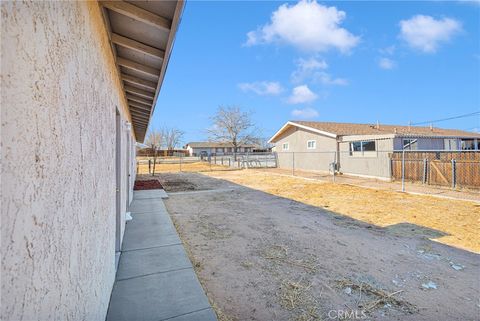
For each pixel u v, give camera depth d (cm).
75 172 123
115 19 222
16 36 71
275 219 563
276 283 286
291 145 1994
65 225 107
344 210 650
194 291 253
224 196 862
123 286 260
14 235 68
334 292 268
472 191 879
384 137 1253
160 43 247
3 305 62
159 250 356
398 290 273
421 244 409
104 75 218
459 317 229
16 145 70
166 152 4700
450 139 1539
